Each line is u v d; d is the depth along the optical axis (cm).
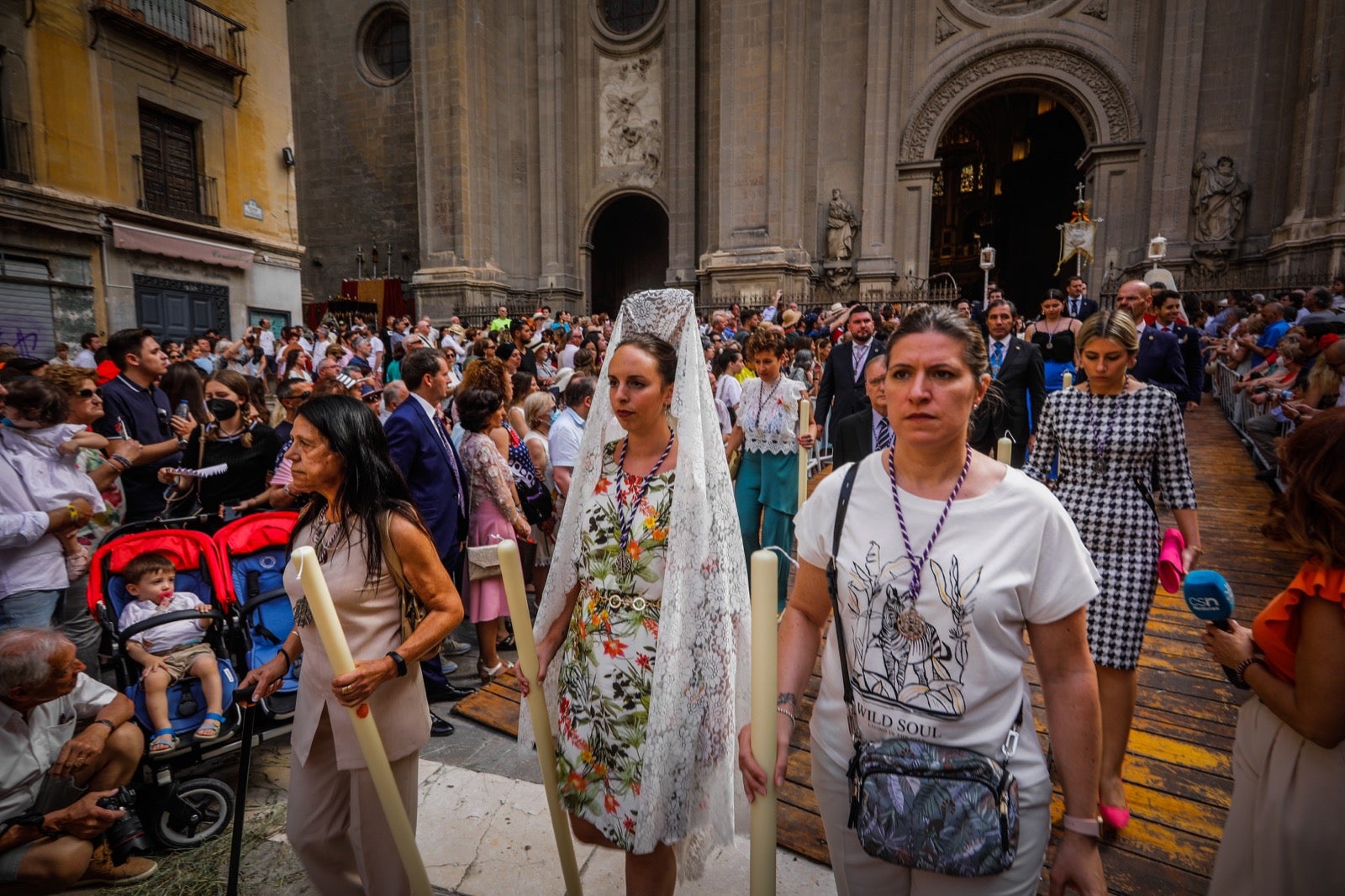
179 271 1381
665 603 173
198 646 275
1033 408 446
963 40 1912
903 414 134
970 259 3073
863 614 142
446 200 2186
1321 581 137
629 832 178
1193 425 924
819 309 1819
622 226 2733
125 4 1262
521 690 181
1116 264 1831
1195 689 332
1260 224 1711
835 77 2009
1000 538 133
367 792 189
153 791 251
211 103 1432
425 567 193
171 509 419
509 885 232
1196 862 226
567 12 2272
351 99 2494
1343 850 140
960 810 125
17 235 1112
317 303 2372
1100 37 1825
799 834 249
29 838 217
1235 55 1712
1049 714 139
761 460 456
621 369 182
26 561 317
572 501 200
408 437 347
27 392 319
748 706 191
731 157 1997
